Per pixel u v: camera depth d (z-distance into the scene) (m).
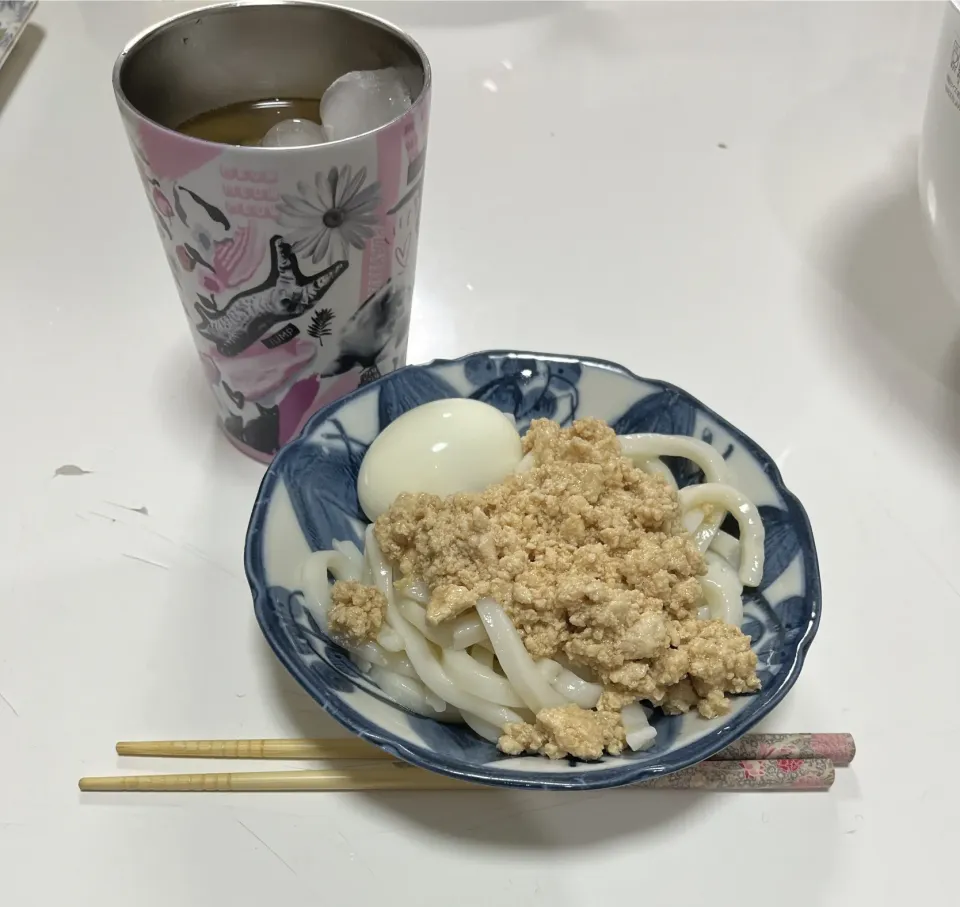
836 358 0.75
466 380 0.59
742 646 0.44
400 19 1.20
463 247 0.87
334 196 0.47
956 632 0.55
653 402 0.58
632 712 0.45
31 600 0.54
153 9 1.19
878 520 0.62
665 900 0.42
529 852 0.44
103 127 1.00
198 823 0.44
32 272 0.79
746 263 0.86
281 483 0.50
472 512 0.48
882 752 0.49
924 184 0.64
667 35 1.22
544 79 1.14
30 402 0.67
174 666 0.51
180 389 0.69
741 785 0.46
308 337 0.54
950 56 0.60
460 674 0.47
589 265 0.85
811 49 1.21
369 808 0.45
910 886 0.43
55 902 0.41
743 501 0.53
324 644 0.47
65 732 0.48
